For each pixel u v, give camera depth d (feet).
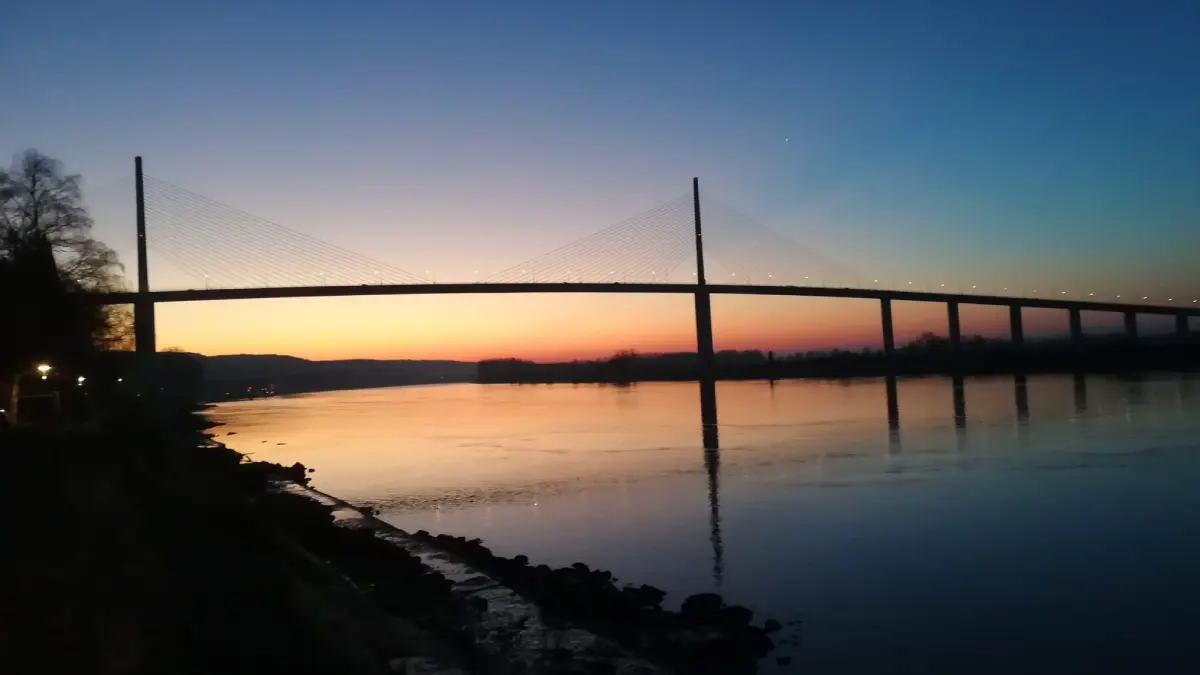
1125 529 73.05
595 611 51.34
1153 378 354.54
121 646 28.50
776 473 115.65
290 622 33.60
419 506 99.76
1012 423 174.81
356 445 183.62
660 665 43.78
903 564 63.93
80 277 181.16
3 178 170.40
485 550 66.64
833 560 65.87
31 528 48.67
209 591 35.70
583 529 82.38
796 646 46.88
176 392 383.45
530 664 37.19
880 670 43.47
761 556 68.03
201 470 93.71
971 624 50.14
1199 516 77.46
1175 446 127.85
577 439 182.09
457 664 35.47
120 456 93.81
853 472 113.39
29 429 117.50
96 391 192.44
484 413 309.01
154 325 261.85
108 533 47.42
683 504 94.07
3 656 27.30
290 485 102.94
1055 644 46.83
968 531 74.23
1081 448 129.29
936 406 234.38
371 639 35.42
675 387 489.67
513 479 119.85
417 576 51.83
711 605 52.06
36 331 148.97
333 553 58.54
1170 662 44.19
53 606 32.89
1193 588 56.08
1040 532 72.95
